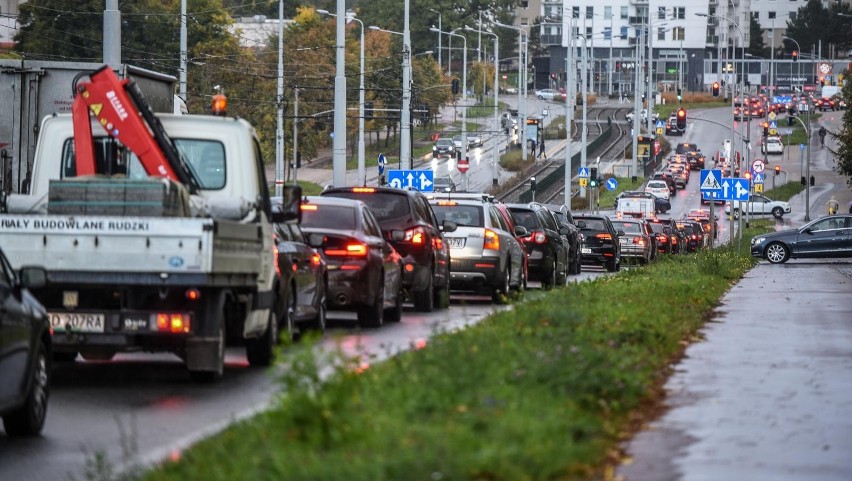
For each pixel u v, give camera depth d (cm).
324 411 2122
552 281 8012
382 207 5647
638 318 4188
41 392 2620
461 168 19638
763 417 2616
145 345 3212
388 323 5228
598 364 2820
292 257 4041
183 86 14125
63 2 18288
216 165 3656
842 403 2820
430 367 2619
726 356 3744
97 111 3506
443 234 6353
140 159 3506
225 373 3578
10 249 3122
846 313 5500
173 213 3253
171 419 2780
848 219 12106
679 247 14962
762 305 6009
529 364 2664
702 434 2409
